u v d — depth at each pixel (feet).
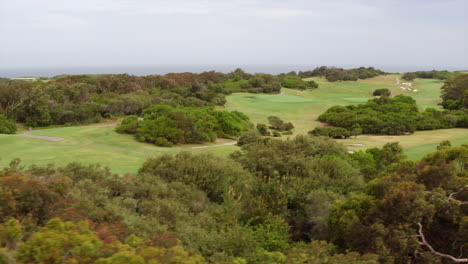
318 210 42.70
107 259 16.15
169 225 34.71
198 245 31.76
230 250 30.83
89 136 108.37
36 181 29.12
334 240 36.01
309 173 53.26
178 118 115.85
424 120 151.74
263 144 70.95
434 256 28.63
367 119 151.02
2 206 25.70
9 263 16.11
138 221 31.73
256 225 40.11
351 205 35.53
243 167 59.11
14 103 138.10
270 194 47.80
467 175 37.17
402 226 29.60
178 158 53.16
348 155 74.23
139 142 105.70
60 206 28.68
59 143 94.84
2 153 74.69
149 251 17.52
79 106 148.87
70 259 16.40
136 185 43.60
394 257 28.76
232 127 130.52
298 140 73.61
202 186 48.42
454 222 30.27
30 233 23.88
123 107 160.97
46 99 138.82
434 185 35.29
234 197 47.06
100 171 44.16
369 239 31.17
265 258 24.75
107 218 29.45
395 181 34.91
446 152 41.52
